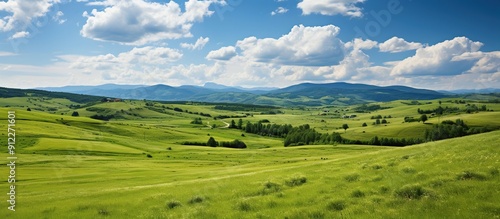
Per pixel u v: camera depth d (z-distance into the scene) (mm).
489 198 17406
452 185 20219
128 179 56812
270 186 27719
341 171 31625
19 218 25953
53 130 166625
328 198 21719
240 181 33531
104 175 65125
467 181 20594
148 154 127812
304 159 88750
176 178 53594
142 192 33062
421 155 33844
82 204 27812
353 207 19031
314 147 160125
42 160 92688
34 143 127688
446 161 28094
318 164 43406
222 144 198750
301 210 19578
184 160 112250
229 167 79938
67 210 26453
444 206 17250
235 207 22266
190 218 20859
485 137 44531
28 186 50562
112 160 106688
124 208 25234
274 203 21984
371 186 23172
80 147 129250
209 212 21672
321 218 18047
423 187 20172
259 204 22234
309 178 29703
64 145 128750
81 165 88500
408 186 20500
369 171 28984
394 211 17438
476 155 28484
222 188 30016
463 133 192500
